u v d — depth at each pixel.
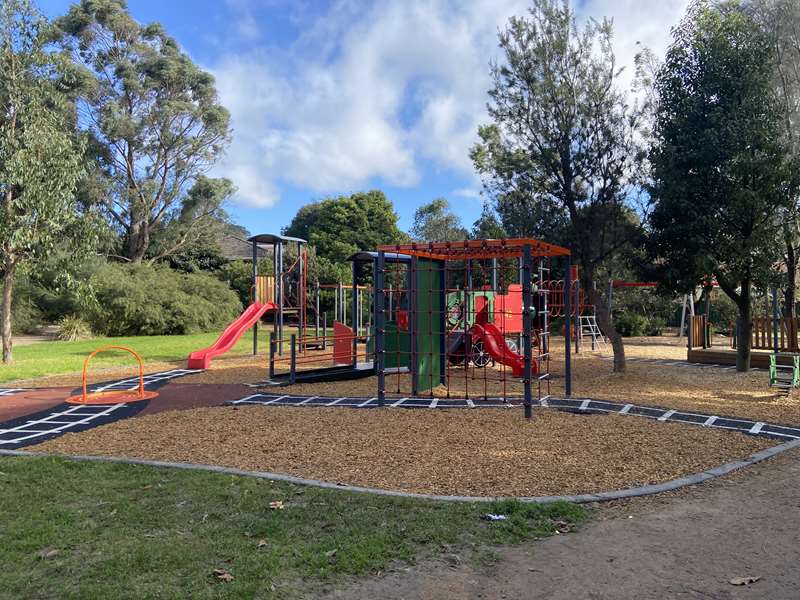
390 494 4.91
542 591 3.35
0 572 3.50
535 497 4.88
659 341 23.64
